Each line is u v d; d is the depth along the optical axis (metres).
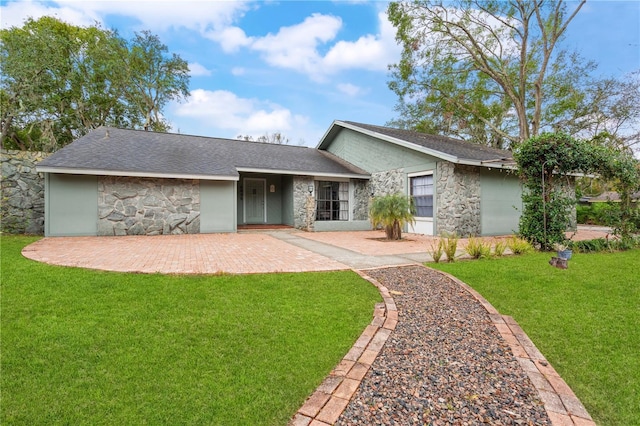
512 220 11.98
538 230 8.05
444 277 5.16
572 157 7.48
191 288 4.29
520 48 17.88
